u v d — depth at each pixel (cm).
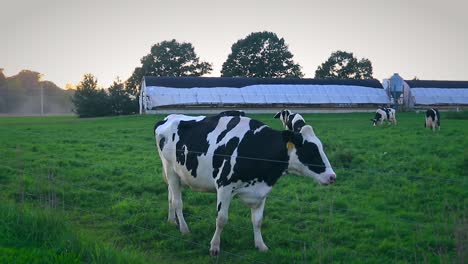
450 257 774
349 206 1134
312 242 888
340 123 4084
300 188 1316
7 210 926
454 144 2053
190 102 6097
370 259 803
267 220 1027
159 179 1418
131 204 1159
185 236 950
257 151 853
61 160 1711
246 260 826
